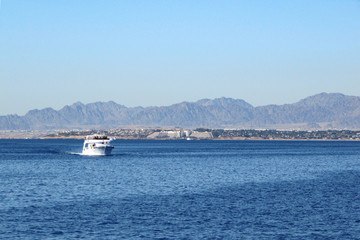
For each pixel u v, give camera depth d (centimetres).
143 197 9900
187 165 19175
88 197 9869
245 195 10269
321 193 10644
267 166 19000
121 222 7475
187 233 6844
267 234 6819
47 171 15912
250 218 7812
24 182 12456
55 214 8012
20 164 19412
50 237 6600
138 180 13088
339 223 7488
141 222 7481
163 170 16438
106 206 8775
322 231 7000
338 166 19375
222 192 10731
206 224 7375
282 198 9862
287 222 7538
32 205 8869
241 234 6806
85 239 6512
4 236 6638
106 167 17688
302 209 8612
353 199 9775
